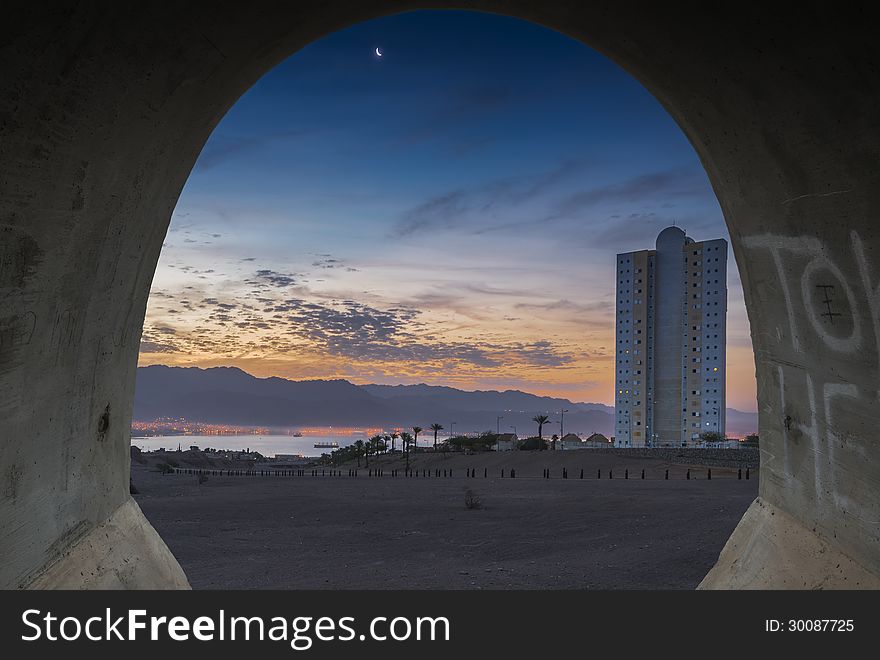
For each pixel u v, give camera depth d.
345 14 5.64
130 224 5.17
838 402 4.99
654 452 72.94
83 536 5.27
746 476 51.16
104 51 3.72
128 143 4.53
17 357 3.96
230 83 5.54
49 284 4.16
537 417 109.69
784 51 4.15
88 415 5.27
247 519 26.08
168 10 3.99
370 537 20.12
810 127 4.38
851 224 4.38
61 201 3.97
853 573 4.88
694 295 115.06
